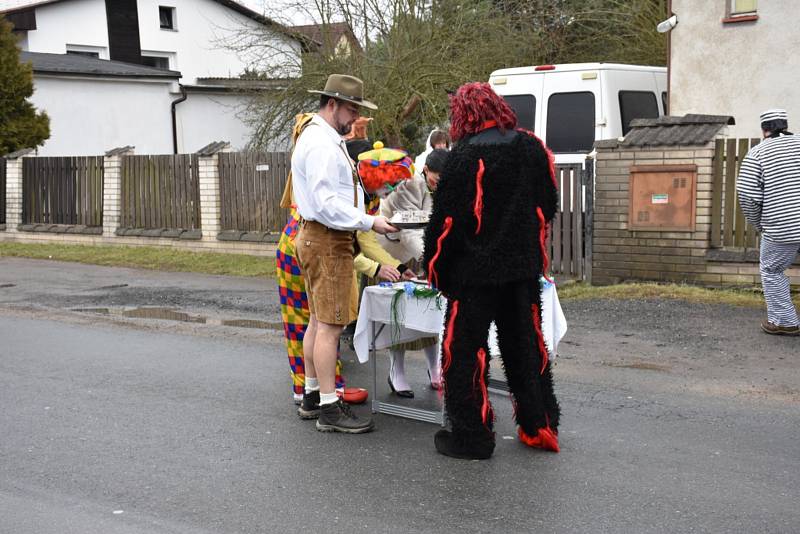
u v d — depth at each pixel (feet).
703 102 40.06
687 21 39.99
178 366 22.77
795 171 22.66
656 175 29.81
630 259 30.71
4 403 19.63
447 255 15.08
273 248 43.14
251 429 17.60
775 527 12.53
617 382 20.11
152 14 93.66
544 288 16.97
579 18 61.46
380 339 18.42
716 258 29.09
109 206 50.14
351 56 55.83
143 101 76.13
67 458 16.01
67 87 70.90
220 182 44.91
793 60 37.91
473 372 15.38
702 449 15.80
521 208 14.76
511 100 37.55
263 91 60.59
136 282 37.86
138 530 12.84
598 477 14.60
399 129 56.13
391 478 14.76
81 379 21.65
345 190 16.74
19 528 12.97
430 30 55.06
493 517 13.05
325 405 17.30
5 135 60.59
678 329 24.71
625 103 36.91
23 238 54.95
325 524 12.92
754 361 21.50
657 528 12.55
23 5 86.28
